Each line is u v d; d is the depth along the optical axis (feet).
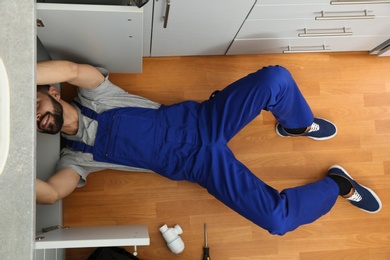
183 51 6.07
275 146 6.40
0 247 2.97
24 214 3.00
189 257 6.07
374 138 6.57
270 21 5.21
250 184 5.13
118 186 6.06
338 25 5.44
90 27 4.43
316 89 6.58
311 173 6.42
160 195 6.12
